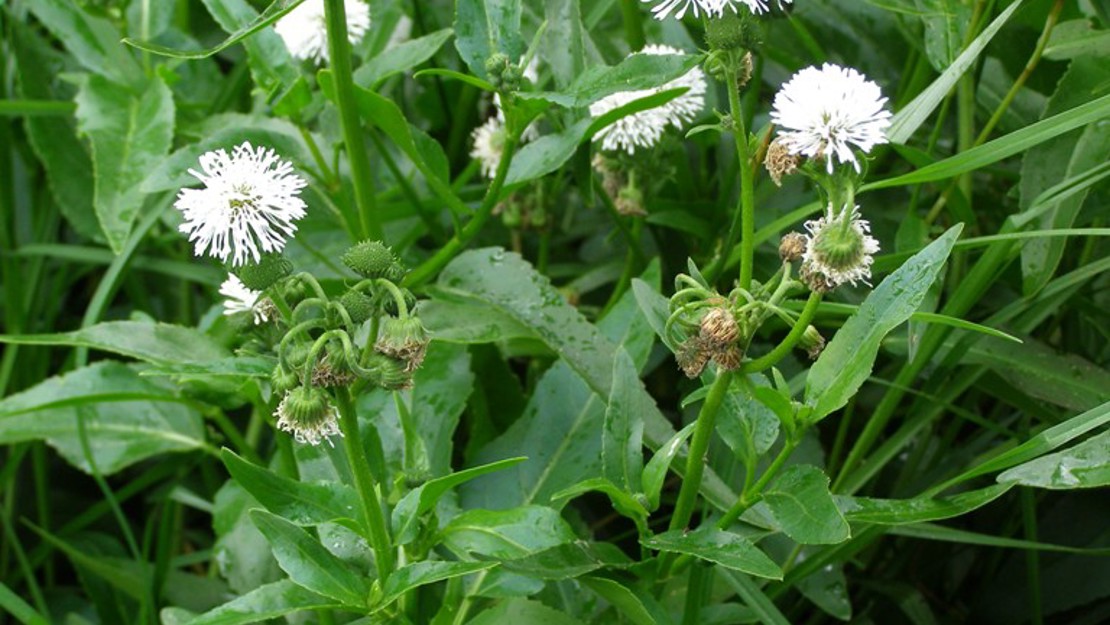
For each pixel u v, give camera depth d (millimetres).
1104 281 345
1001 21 262
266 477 236
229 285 268
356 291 225
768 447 245
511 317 306
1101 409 237
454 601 264
